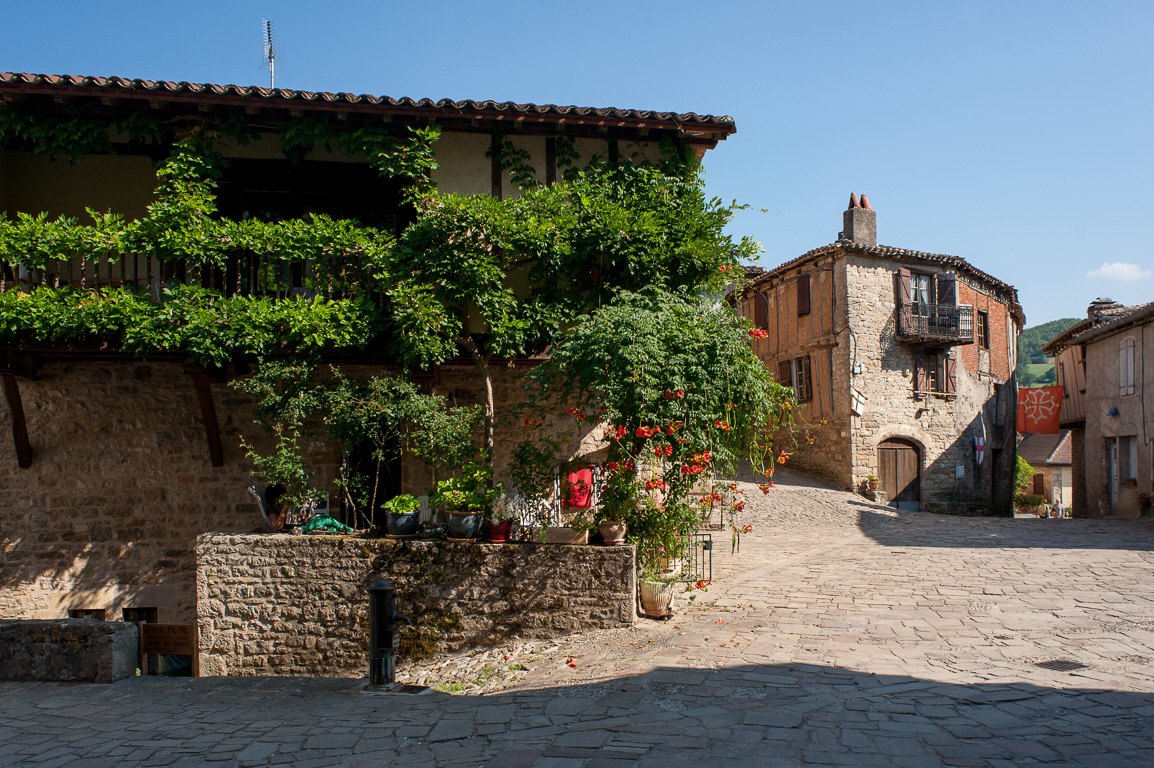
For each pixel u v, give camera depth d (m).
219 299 8.51
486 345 8.85
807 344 22.42
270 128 9.17
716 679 5.43
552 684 5.74
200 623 7.93
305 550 7.92
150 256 8.69
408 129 9.03
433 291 8.75
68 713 5.30
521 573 7.67
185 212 8.55
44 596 9.18
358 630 7.78
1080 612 7.38
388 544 7.84
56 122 8.75
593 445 9.89
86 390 9.43
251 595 7.93
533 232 8.60
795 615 7.64
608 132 9.58
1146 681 5.12
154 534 9.38
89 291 8.32
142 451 9.45
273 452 9.62
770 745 3.98
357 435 8.45
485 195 8.76
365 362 9.40
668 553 8.12
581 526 7.86
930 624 7.07
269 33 13.73
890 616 7.46
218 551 7.98
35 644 6.37
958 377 22.88
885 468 21.27
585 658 6.58
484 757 4.00
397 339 8.59
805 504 17.83
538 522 8.66
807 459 22.39
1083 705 4.56
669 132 9.67
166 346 8.21
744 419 7.56
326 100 8.64
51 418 9.38
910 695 4.87
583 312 9.09
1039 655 5.90
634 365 7.06
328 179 9.65
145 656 8.53
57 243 8.31
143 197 9.91
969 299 23.44
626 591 7.51
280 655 7.86
